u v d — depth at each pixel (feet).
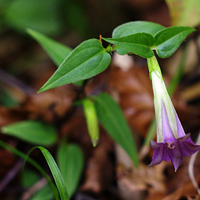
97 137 1.01
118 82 1.23
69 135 1.20
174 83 1.16
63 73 0.85
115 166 1.13
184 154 0.85
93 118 1.01
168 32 0.87
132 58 1.30
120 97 1.22
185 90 1.23
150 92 1.20
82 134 1.20
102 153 1.16
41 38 1.03
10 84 1.39
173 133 0.85
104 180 1.11
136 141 1.15
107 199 1.08
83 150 1.18
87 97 1.04
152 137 1.11
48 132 1.12
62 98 1.23
